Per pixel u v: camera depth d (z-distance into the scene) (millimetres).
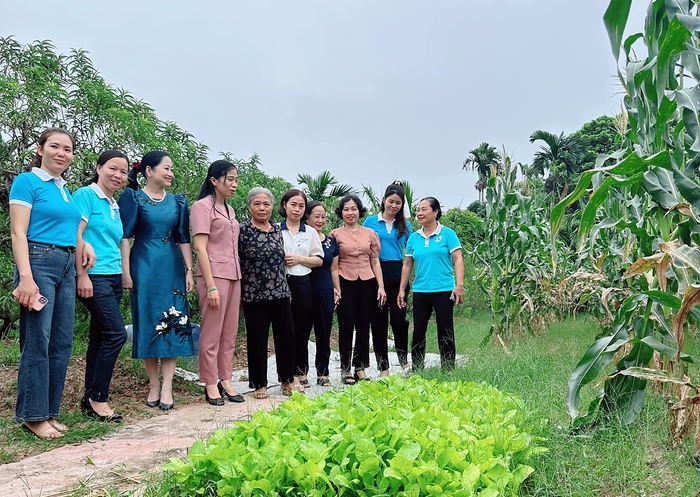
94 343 3742
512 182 7090
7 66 5594
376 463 1870
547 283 6879
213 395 4102
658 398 3219
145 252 3943
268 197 4395
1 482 2303
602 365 2770
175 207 4105
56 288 3271
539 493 2143
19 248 3043
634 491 2125
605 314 6965
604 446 2518
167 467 2029
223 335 4250
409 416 2375
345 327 4926
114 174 3689
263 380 4371
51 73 5734
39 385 3102
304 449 1969
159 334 3887
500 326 6906
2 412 3658
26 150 5453
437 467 1845
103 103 5859
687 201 2594
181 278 4086
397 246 5324
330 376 5551
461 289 4871
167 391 3961
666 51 2549
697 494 2076
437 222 5008
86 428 3320
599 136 21531
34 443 3014
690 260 2371
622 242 5512
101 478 2328
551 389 3506
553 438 2621
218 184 4172
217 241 4145
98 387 3557
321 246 4855
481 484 1919
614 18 2811
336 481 1844
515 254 6941
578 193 2635
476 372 4301
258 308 4336
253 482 1821
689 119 2553
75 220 3311
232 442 2158
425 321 5012
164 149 6387
